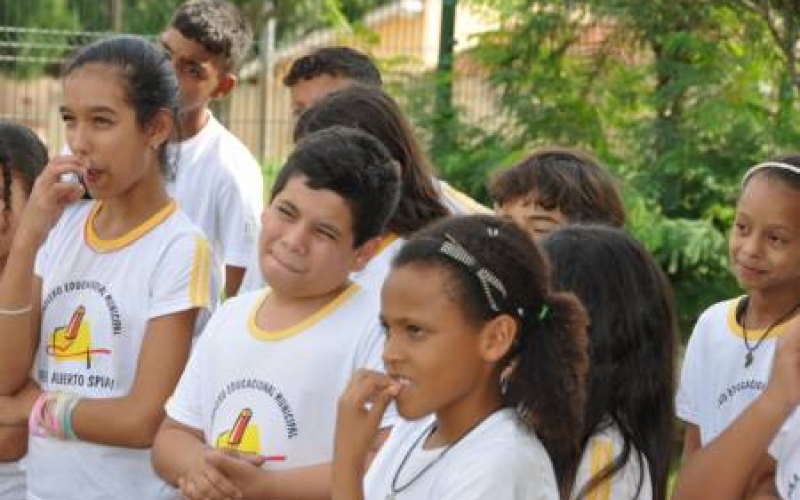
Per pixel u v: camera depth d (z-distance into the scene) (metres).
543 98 11.03
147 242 4.64
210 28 6.25
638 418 3.82
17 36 13.95
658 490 3.83
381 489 3.65
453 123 11.23
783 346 4.06
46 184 4.58
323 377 4.12
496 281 3.38
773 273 4.43
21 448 4.86
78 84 4.54
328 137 4.21
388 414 4.07
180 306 4.57
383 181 4.20
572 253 3.90
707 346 4.70
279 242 4.14
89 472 4.57
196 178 6.32
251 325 4.25
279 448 4.11
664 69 10.64
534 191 4.85
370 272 4.68
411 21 16.66
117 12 14.96
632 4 10.60
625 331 3.83
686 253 10.06
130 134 4.55
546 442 3.55
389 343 3.42
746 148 10.48
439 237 3.44
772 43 10.61
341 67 6.34
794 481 4.17
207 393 4.28
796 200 4.38
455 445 3.45
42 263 4.82
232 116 13.59
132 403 4.50
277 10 18.39
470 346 3.39
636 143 10.79
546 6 11.06
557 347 3.47
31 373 4.79
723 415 4.62
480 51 11.30
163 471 4.25
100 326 4.61
